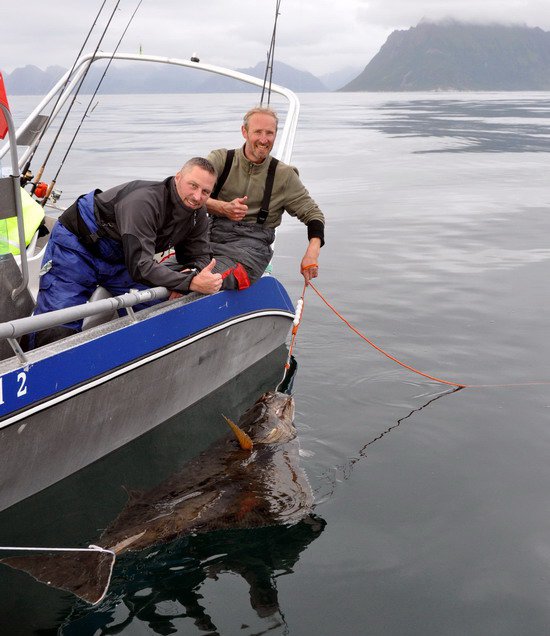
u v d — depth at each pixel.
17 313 4.10
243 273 4.98
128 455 4.14
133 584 2.98
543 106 70.19
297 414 4.64
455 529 3.43
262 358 5.67
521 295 7.36
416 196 14.34
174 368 4.52
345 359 5.63
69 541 3.32
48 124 6.14
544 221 11.48
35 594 2.91
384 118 48.22
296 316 5.20
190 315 4.58
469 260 8.88
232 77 6.61
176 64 6.68
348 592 2.97
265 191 5.07
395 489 3.77
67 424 3.76
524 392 5.04
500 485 3.83
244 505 3.43
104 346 3.92
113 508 3.59
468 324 6.47
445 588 3.00
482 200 13.74
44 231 5.87
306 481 3.68
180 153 20.19
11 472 3.53
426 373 5.37
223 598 2.91
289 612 2.84
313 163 20.41
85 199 4.15
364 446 4.23
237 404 4.85
